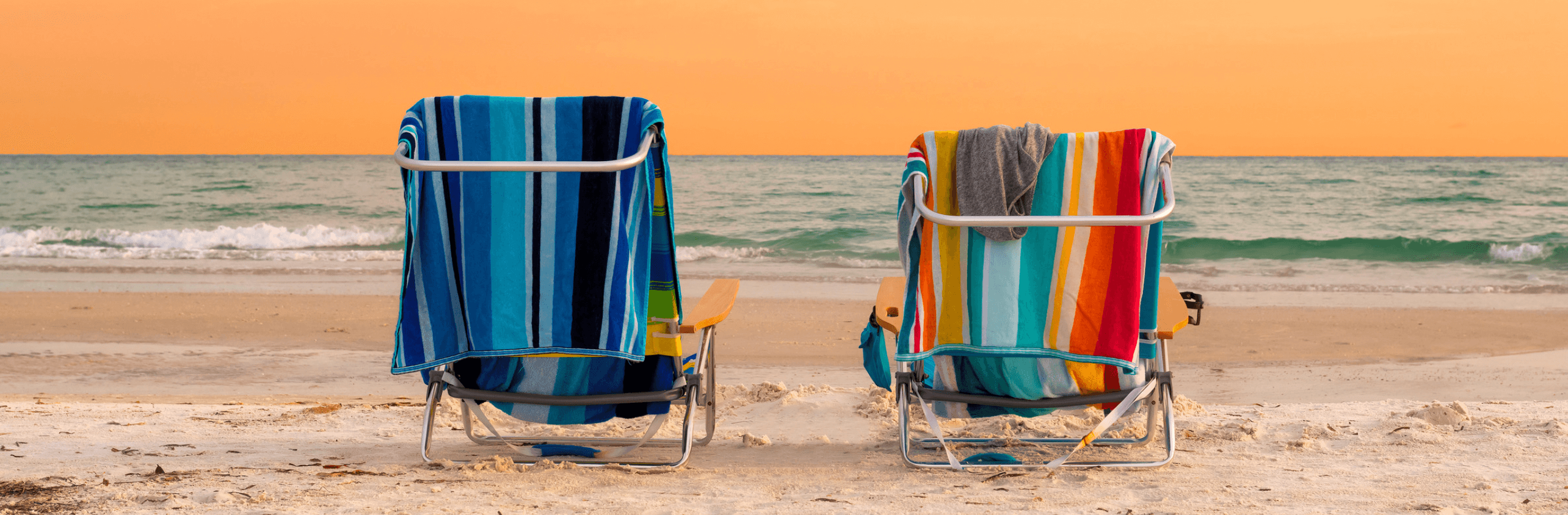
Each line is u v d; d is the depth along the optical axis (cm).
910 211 273
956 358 289
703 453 326
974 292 269
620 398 279
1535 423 339
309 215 2459
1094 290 264
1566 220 2083
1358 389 567
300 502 240
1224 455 307
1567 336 750
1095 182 263
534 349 260
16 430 354
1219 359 670
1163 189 256
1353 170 3559
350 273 1224
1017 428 364
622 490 260
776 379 598
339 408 420
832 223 2100
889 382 327
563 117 260
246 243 1797
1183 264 1420
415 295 262
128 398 515
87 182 3441
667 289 279
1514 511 231
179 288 1062
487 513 232
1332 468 284
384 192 3091
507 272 260
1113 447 326
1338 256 1545
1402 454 302
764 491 260
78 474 271
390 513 231
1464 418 354
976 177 263
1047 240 265
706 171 3959
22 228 2070
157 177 3700
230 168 4291
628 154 259
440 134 258
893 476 281
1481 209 2334
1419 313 877
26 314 863
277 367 636
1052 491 258
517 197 258
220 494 245
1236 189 2842
